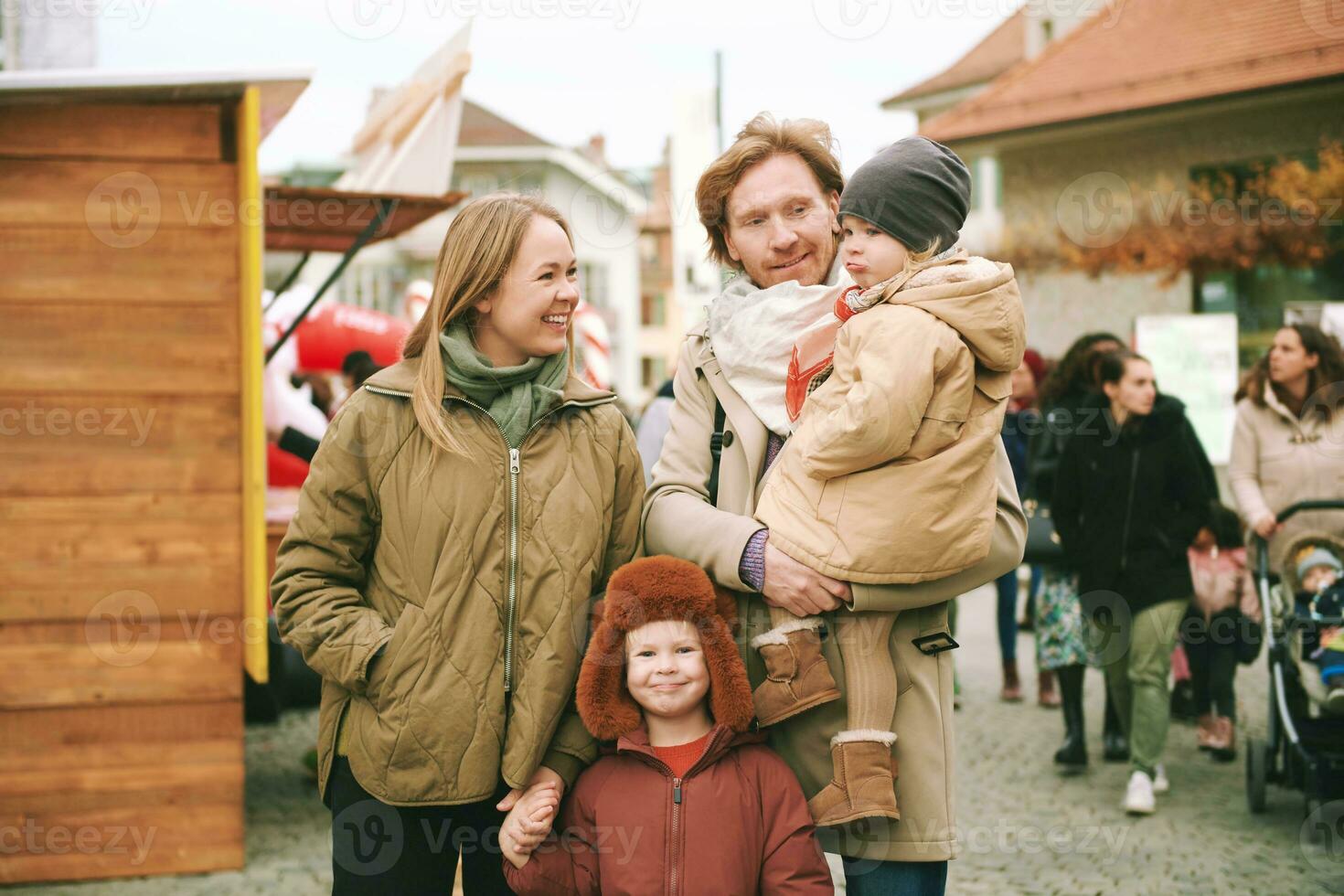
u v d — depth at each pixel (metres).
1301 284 11.88
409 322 7.56
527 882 2.29
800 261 2.51
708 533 2.34
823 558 2.19
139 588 4.19
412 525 2.28
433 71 5.80
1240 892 4.14
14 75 3.87
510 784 2.24
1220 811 5.11
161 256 4.15
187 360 4.19
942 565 2.17
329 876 4.23
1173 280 12.52
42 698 4.14
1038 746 6.24
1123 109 13.08
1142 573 5.13
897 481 2.16
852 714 2.24
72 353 4.11
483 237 2.33
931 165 2.27
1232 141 12.50
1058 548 5.71
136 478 4.17
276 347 6.05
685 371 2.62
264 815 5.03
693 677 2.27
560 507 2.33
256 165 4.14
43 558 4.12
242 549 4.25
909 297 2.18
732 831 2.21
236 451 4.23
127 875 4.21
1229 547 5.90
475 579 2.27
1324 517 5.22
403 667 2.23
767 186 2.48
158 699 4.21
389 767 2.24
